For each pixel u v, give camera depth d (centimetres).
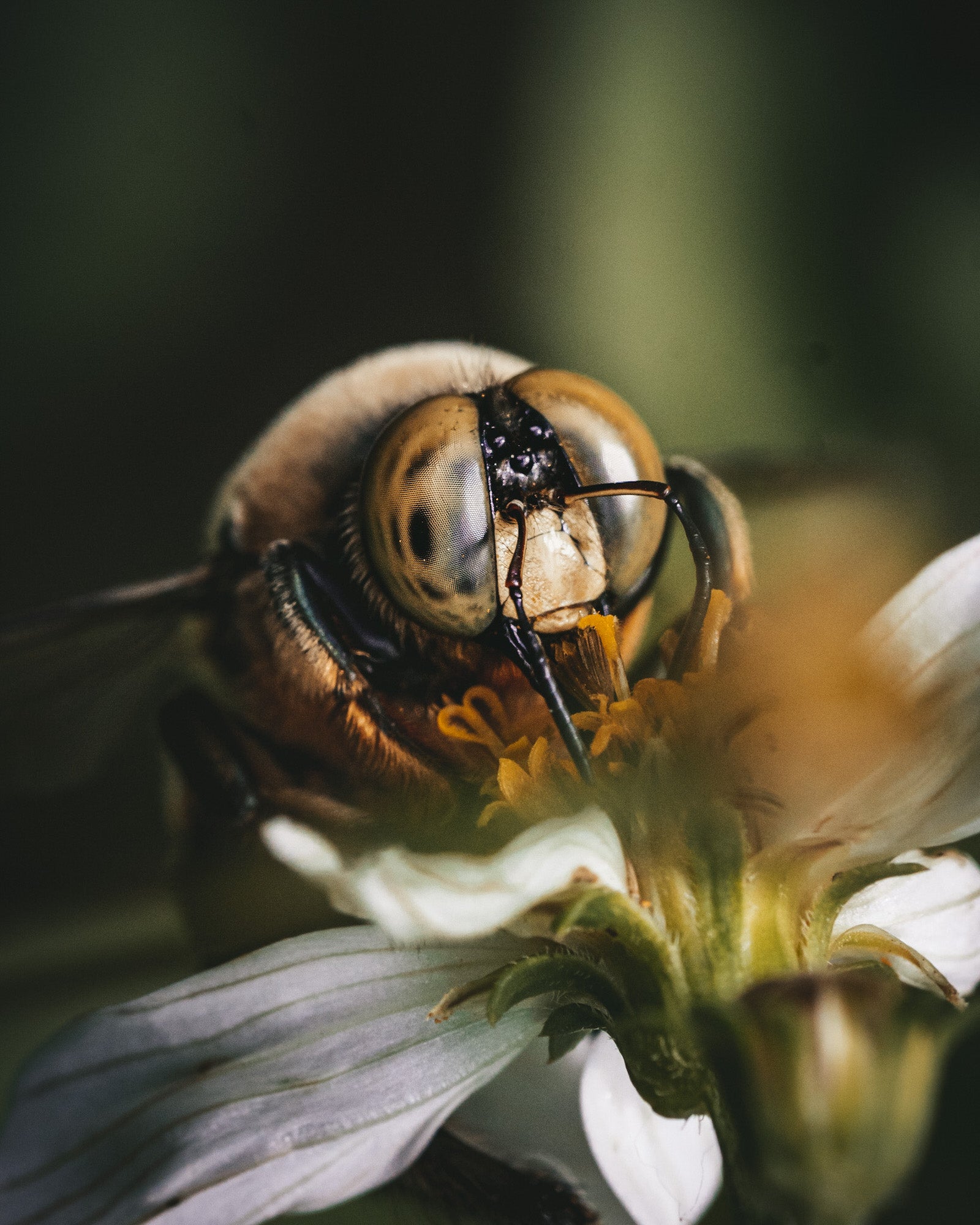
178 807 9
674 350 10
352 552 8
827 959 7
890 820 7
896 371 10
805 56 10
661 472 8
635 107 10
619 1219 8
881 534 10
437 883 7
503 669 8
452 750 8
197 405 12
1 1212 7
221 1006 7
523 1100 8
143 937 10
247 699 9
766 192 10
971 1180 8
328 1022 7
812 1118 7
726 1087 7
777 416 10
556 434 8
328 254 12
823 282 10
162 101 12
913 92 10
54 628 9
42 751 9
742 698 7
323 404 8
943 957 8
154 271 12
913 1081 7
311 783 8
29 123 12
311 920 9
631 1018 7
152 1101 7
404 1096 7
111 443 12
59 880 11
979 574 7
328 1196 7
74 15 11
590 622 8
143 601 9
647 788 7
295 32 11
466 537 8
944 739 7
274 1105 7
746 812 7
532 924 7
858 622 8
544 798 8
